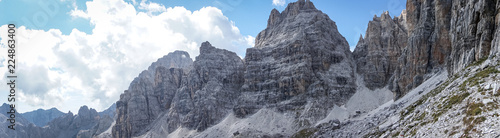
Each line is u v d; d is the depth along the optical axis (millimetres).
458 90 100562
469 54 131750
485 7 126062
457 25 155625
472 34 135750
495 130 64500
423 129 90562
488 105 74688
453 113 84938
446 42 198625
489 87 81812
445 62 195750
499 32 110750
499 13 119188
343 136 177625
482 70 104938
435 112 96625
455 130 76312
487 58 115625
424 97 136000
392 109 173625
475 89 89688
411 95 182875
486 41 123062
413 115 116062
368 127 167000
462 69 129875
